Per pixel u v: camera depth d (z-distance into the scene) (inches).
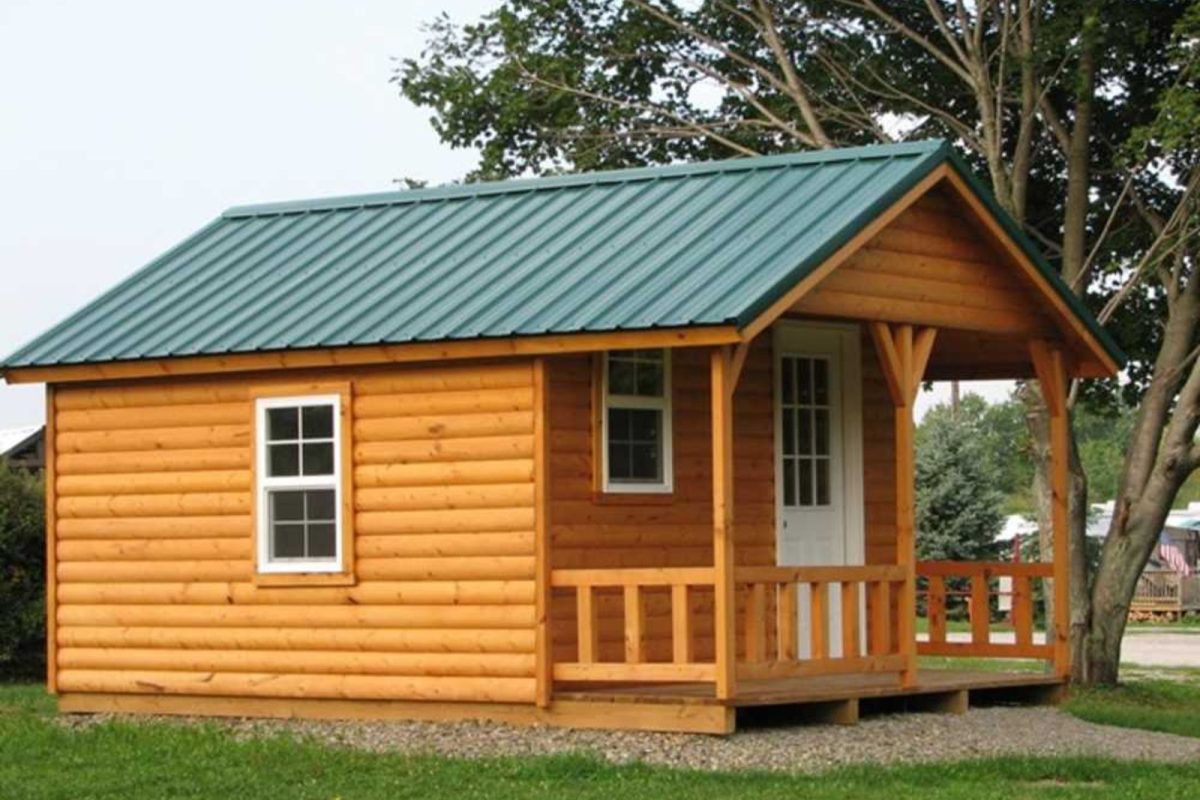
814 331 924.0
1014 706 917.8
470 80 1380.4
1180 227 1202.6
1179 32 1122.7
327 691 844.0
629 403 841.5
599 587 813.9
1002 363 1017.5
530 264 837.2
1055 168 1333.7
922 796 652.1
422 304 828.0
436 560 818.2
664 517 852.0
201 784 705.6
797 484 916.0
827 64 1337.4
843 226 773.3
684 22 1374.3
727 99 1389.0
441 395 817.5
